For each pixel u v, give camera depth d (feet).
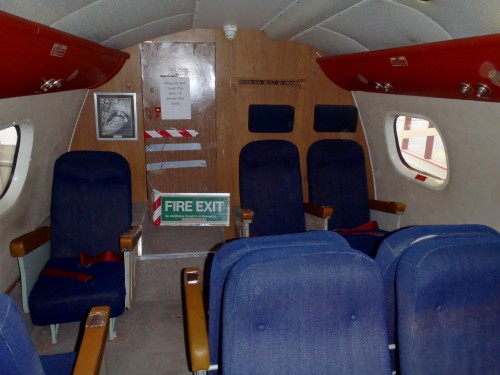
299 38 12.00
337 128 13.87
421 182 12.13
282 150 12.39
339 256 4.75
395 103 11.70
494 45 6.12
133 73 12.64
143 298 12.11
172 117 13.12
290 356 4.84
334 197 12.88
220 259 5.55
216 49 12.89
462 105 8.97
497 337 5.45
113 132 12.90
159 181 13.52
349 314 4.94
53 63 7.32
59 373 6.37
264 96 13.48
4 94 7.13
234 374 4.72
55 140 11.35
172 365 9.48
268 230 12.18
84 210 10.64
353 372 5.02
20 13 5.43
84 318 9.02
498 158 8.89
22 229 10.40
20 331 3.82
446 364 5.29
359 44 9.72
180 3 8.27
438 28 6.83
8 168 9.90
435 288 5.02
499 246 5.17
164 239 12.86
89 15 6.77
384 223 13.15
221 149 13.64
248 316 4.64
